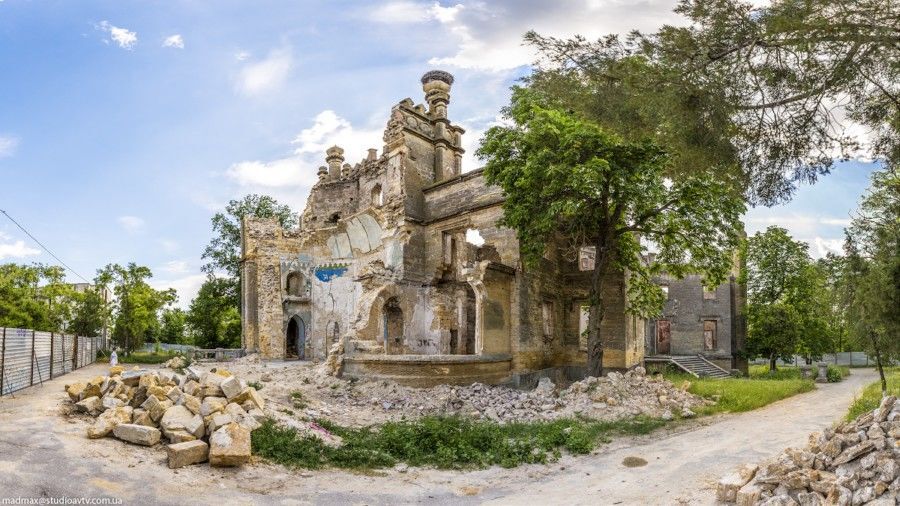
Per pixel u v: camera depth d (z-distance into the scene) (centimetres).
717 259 2233
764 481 750
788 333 3650
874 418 788
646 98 984
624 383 1900
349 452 1151
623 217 2427
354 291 3728
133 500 764
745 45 878
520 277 2603
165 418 1026
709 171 1086
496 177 2289
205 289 4919
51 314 4522
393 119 3203
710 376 3347
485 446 1241
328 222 4319
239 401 1203
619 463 1134
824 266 1750
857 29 806
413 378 2164
